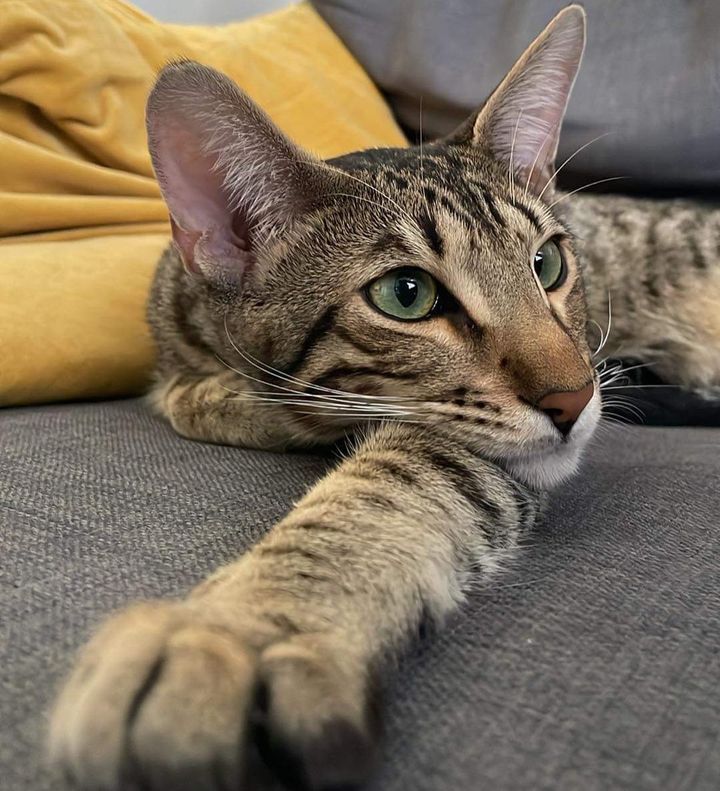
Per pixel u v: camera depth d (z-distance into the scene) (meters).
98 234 0.36
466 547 0.17
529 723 0.12
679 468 0.23
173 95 0.22
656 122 0.39
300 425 0.25
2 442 0.24
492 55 0.45
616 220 0.38
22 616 0.15
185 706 0.10
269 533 0.17
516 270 0.22
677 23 0.39
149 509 0.19
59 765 0.11
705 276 0.37
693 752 0.12
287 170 0.23
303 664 0.11
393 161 0.26
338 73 0.49
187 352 0.30
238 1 0.58
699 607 0.15
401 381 0.22
